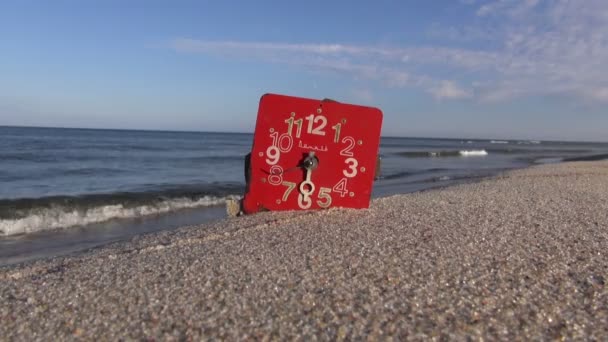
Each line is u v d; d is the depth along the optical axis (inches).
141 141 2429.9
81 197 443.8
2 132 3508.9
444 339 102.1
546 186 422.3
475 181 573.9
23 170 784.3
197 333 106.6
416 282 136.9
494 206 282.0
